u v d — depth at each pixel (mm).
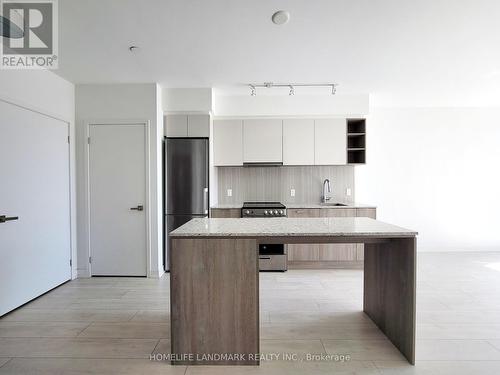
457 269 3857
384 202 4828
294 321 2455
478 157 4816
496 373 1770
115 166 3662
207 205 3877
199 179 3873
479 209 4832
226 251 1872
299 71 3336
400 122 4816
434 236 4836
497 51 2840
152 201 3670
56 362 1896
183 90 3891
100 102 3650
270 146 4262
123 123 3650
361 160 4410
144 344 2111
